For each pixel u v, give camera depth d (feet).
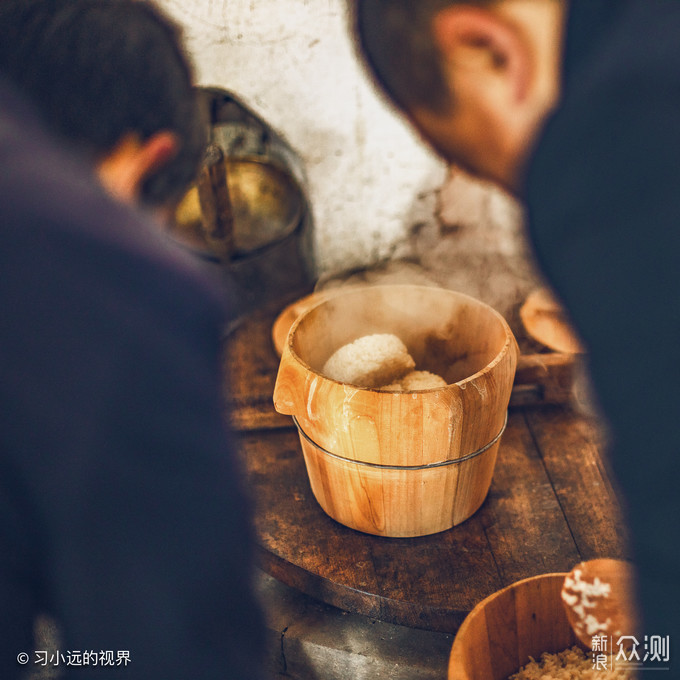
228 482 1.83
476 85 1.66
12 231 1.59
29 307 1.58
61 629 1.79
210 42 6.52
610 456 2.07
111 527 1.66
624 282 1.78
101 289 1.64
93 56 1.77
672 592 2.10
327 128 7.04
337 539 4.47
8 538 1.64
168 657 1.77
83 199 1.70
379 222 7.61
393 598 4.06
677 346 1.77
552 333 5.41
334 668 4.26
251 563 1.96
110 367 1.62
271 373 5.64
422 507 4.21
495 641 3.46
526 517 4.53
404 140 7.11
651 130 1.67
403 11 1.58
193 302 1.79
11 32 1.72
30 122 1.76
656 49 1.66
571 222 1.82
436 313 4.74
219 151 5.85
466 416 3.77
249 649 1.94
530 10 1.58
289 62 6.67
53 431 1.59
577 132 1.74
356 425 3.78
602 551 4.27
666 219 1.69
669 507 1.95
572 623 3.31
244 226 6.77
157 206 2.10
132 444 1.65
